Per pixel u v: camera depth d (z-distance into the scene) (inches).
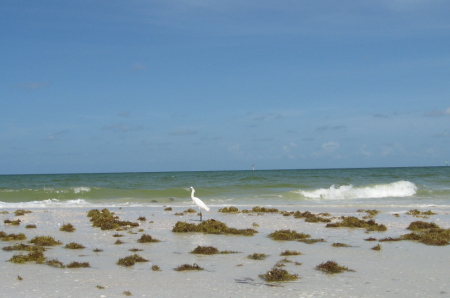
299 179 2979.8
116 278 455.8
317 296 392.2
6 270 487.5
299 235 725.9
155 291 407.2
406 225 874.8
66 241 688.4
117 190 1689.2
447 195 1711.4
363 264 522.3
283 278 445.7
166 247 637.3
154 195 1691.7
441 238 685.9
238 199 1547.7
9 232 776.3
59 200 1503.4
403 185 1824.6
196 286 424.8
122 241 687.1
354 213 1114.1
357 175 3740.2
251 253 592.4
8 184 2642.7
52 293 398.0
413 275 468.8
